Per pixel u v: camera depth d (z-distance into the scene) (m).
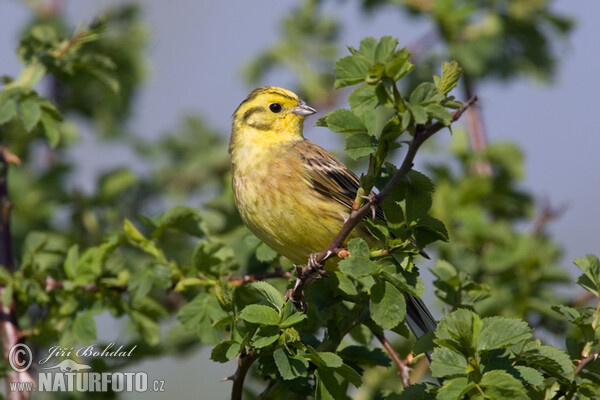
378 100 6.34
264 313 7.04
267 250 10.62
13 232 12.62
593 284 7.45
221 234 11.70
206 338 9.11
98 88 13.92
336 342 8.18
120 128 14.48
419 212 6.92
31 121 9.68
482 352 6.55
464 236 11.94
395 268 6.95
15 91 9.84
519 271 11.26
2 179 10.70
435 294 9.10
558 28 13.52
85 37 10.95
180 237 12.85
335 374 7.96
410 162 6.41
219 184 14.85
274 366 7.52
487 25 13.07
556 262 11.80
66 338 9.62
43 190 13.10
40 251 10.56
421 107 6.14
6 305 9.63
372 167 6.80
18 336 9.73
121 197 13.73
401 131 6.56
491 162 13.22
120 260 10.86
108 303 9.91
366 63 6.32
